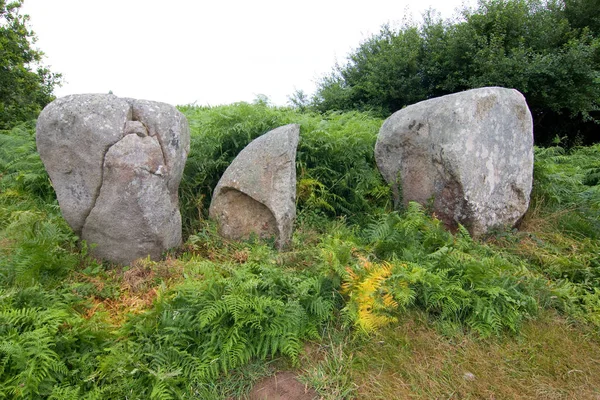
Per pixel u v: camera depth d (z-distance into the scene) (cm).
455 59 1051
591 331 333
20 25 1013
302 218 483
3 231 439
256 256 376
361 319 305
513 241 462
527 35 1029
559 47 1022
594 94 940
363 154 576
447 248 378
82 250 382
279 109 668
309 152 552
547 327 335
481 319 328
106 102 360
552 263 420
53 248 365
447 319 331
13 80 974
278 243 425
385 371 286
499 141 465
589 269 397
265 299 296
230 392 265
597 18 1059
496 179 466
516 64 937
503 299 337
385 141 522
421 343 310
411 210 446
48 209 512
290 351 280
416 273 333
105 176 361
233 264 373
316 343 305
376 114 1102
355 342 307
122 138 357
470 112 445
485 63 972
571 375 288
